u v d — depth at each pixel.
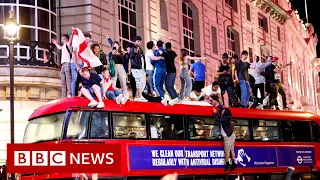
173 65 20.19
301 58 66.88
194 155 18.31
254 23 48.47
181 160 17.92
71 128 16.22
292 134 21.83
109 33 28.77
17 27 20.19
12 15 20.31
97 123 16.53
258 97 25.80
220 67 23.58
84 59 17.84
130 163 16.61
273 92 26.97
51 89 24.98
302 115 22.50
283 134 21.50
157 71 19.80
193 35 37.66
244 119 20.34
